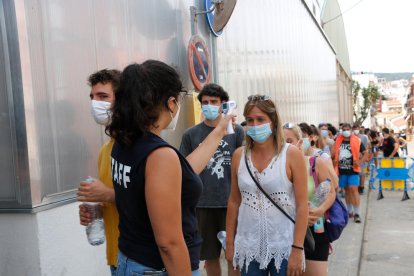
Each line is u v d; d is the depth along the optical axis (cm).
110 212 240
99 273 367
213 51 647
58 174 324
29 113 296
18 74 290
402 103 13188
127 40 434
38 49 310
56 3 333
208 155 239
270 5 1045
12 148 295
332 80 2833
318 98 2000
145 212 177
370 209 990
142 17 465
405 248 644
